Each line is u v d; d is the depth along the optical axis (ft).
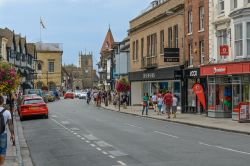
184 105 143.84
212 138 72.43
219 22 120.67
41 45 416.46
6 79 69.62
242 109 101.91
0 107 39.78
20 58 254.27
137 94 205.77
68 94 345.31
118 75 234.38
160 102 137.59
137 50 200.85
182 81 143.74
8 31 234.17
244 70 107.24
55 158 53.57
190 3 139.23
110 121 111.75
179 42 147.95
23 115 118.42
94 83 626.23
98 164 47.80
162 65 165.37
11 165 46.68
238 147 60.13
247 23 108.68
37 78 377.50
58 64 414.82
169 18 158.20
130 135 77.10
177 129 89.81
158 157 51.37
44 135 79.77
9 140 69.05
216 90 120.37
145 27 186.70
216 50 123.03
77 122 108.06
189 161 47.93
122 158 51.31
